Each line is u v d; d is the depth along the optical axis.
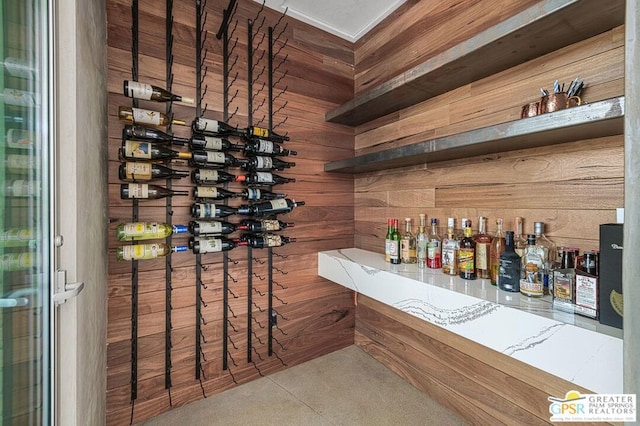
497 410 1.35
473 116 1.47
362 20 2.00
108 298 1.37
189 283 1.59
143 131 1.37
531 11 0.98
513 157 1.31
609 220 1.03
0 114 0.58
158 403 1.49
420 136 1.76
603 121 0.83
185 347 1.57
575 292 0.92
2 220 0.59
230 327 1.72
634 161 0.52
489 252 1.34
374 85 2.08
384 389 1.72
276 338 1.89
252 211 1.69
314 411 1.52
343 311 2.19
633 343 0.52
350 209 2.23
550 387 1.17
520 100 1.28
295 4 1.84
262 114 1.85
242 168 1.74
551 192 1.18
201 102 1.62
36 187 0.70
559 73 1.15
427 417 1.49
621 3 0.88
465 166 1.51
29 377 0.67
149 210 1.46
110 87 1.37
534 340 0.93
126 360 1.41
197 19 1.60
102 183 1.22
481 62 1.27
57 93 0.78
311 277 2.04
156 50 1.49
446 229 1.60
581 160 1.10
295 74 1.98
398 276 1.43
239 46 1.75
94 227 1.08
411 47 1.81
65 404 0.79
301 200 2.00
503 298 1.08
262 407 1.55
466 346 1.48
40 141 0.71
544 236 1.19
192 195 1.58
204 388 1.63
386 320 1.98
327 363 2.00
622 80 0.99
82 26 0.91
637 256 0.52
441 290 1.22
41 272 0.71
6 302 0.60
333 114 2.03
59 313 0.78
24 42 0.65
